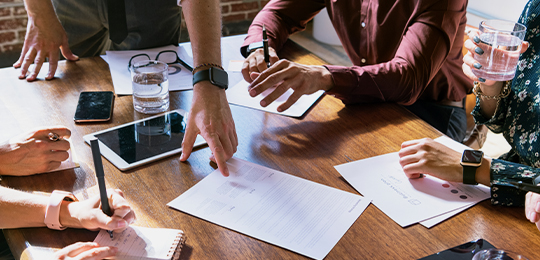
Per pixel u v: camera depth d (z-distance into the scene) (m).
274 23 1.70
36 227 0.83
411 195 0.94
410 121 1.23
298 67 1.25
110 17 1.61
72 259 0.73
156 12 1.66
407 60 1.37
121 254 0.76
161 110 1.26
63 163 1.01
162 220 0.86
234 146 1.08
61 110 1.23
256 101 1.33
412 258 0.77
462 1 1.40
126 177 0.98
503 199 0.90
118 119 1.21
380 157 1.07
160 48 1.68
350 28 1.73
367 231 0.84
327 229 0.84
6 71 1.43
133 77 1.21
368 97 1.31
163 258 0.76
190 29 1.25
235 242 0.81
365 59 1.75
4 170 0.96
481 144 1.74
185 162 1.04
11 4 3.04
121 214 0.80
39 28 1.45
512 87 1.18
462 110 1.71
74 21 1.85
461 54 1.67
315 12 1.82
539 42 1.12
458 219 0.87
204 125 1.07
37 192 0.92
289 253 0.79
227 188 0.95
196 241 0.81
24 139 0.99
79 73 1.45
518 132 1.16
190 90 1.37
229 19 3.91
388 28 1.60
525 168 0.93
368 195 0.93
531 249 0.80
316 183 0.97
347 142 1.13
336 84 1.28
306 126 1.20
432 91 1.68
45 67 1.47
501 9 2.74
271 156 1.07
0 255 1.16
